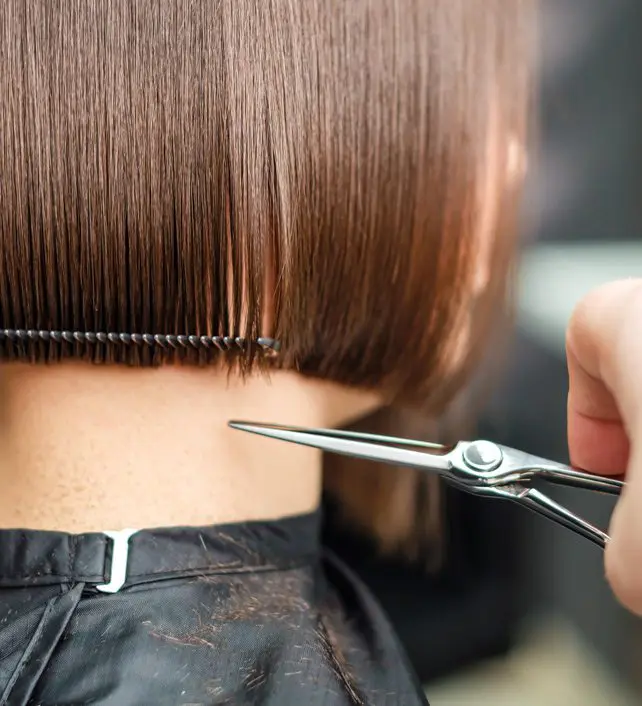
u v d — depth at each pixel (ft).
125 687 1.05
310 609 1.27
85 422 1.22
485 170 1.27
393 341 1.31
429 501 2.61
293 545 1.36
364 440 1.23
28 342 1.17
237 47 1.08
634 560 0.84
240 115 1.09
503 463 1.19
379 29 1.14
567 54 3.00
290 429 1.23
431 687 2.73
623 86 3.04
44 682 1.05
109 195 1.09
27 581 1.17
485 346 1.53
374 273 1.23
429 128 1.19
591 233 3.06
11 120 1.09
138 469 1.23
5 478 1.23
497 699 2.72
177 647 1.11
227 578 1.24
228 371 1.23
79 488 1.22
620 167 3.06
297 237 1.15
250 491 1.31
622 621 2.84
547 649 2.87
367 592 1.53
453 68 1.20
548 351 2.79
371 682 1.28
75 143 1.09
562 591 2.84
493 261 1.38
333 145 1.14
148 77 1.07
